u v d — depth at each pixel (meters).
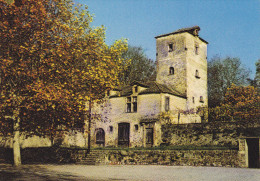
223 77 49.91
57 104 18.95
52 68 18.77
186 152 22.95
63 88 19.27
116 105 35.16
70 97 19.00
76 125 22.97
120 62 22.77
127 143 33.22
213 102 49.41
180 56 36.97
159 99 31.80
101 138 35.66
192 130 27.91
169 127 29.69
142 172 18.22
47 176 15.92
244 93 35.88
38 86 17.45
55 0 20.47
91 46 21.20
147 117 32.25
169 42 38.31
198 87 38.59
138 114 33.06
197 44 39.28
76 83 19.58
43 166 22.34
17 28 18.50
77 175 16.69
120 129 34.28
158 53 39.16
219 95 49.53
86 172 18.30
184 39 36.84
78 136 36.00
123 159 24.69
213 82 51.25
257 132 24.27
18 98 18.95
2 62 17.88
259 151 23.25
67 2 21.58
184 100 35.53
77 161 26.27
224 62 50.72
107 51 22.39
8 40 18.56
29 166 22.08
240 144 21.09
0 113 20.03
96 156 25.34
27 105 18.84
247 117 25.27
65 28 19.88
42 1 19.86
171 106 32.94
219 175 16.39
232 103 36.00
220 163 21.52
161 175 16.66
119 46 22.50
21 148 30.50
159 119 30.72
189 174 16.98
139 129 32.38
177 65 37.09
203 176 16.03
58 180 14.31
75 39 20.66
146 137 31.66
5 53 18.67
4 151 29.44
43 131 21.77
